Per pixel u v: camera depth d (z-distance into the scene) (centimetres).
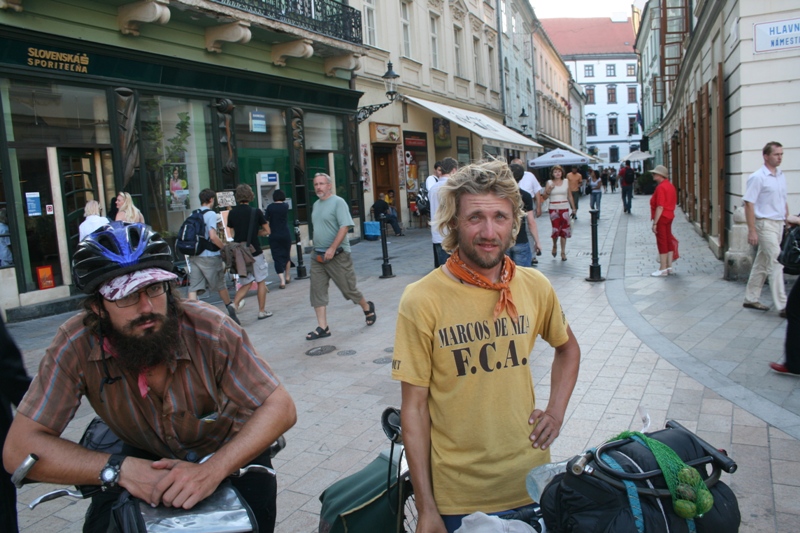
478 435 194
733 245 900
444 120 2345
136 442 195
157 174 1141
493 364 194
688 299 793
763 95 910
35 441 172
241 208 829
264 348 680
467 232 190
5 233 900
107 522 186
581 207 3102
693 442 168
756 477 342
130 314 172
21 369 240
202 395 190
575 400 473
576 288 919
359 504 226
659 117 3812
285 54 1420
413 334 194
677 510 146
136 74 1081
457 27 2514
